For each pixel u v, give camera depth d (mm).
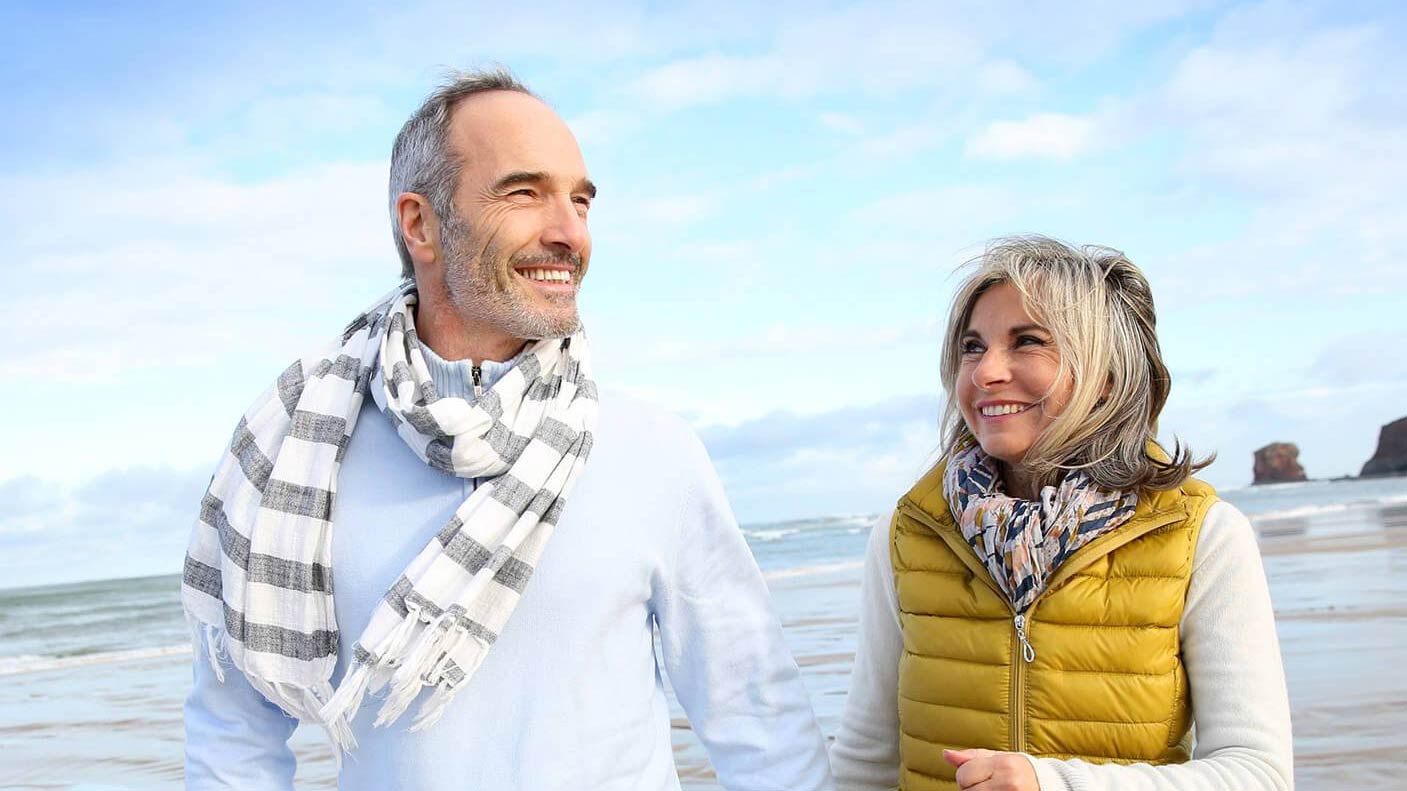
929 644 2127
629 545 1870
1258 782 1807
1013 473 2180
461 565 1743
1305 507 32094
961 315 2201
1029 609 2006
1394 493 40625
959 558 2119
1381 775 3986
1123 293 2102
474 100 1892
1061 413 2031
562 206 1869
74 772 5672
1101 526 1975
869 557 2389
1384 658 6180
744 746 2000
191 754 1909
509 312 1838
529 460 1809
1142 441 2033
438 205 1868
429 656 1686
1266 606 1942
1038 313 2033
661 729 1927
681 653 2006
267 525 1829
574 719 1770
